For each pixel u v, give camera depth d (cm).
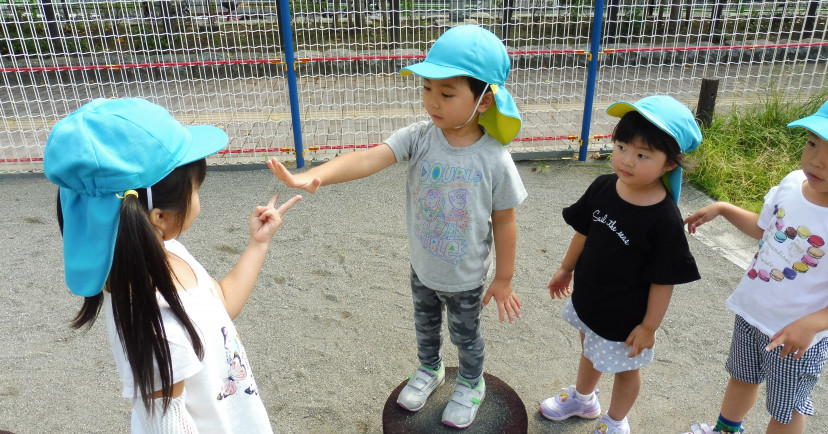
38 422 238
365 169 186
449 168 180
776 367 182
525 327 296
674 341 283
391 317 306
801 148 504
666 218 171
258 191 462
